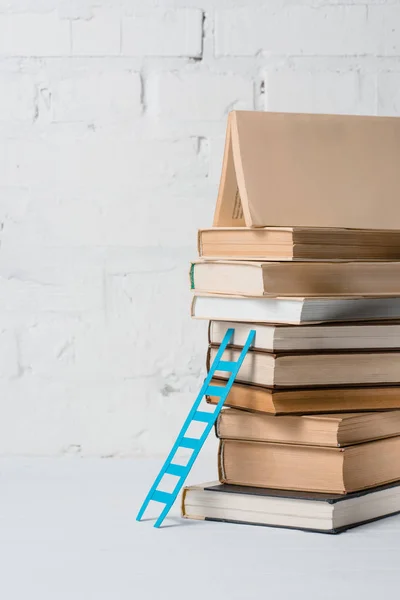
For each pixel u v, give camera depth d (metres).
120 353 1.76
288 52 1.75
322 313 1.24
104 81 1.75
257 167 1.32
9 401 1.76
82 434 1.77
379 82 1.76
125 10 1.75
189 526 1.26
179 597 0.98
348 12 1.75
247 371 1.29
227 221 1.40
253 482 1.29
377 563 1.09
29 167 1.76
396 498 1.31
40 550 1.15
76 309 1.76
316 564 1.09
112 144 1.75
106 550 1.15
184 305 1.76
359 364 1.29
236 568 1.07
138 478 1.58
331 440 1.22
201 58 1.75
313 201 1.32
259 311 1.27
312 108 1.76
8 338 1.76
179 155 1.76
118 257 1.76
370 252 1.32
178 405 1.77
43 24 1.75
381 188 1.37
